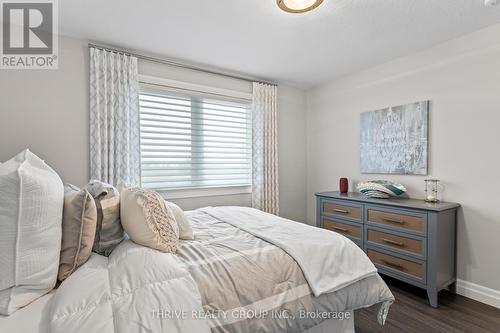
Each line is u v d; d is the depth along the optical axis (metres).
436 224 2.01
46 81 2.15
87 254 1.06
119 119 2.39
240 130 3.25
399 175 2.70
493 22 2.00
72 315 0.75
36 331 0.72
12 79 2.04
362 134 3.05
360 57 2.67
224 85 3.06
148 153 2.65
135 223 1.20
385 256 2.37
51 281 0.91
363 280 1.41
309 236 1.53
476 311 1.98
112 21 2.00
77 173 2.27
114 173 2.38
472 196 2.17
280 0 1.64
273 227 1.70
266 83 3.34
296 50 2.51
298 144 3.75
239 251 1.28
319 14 1.90
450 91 2.30
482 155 2.11
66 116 2.23
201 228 1.73
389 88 2.78
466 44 2.19
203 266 1.10
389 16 1.92
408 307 2.04
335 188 3.43
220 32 2.17
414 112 2.54
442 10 1.84
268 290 1.11
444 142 2.34
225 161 3.14
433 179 2.39
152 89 2.64
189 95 2.87
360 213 2.58
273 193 3.37
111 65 2.36
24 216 0.83
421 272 2.10
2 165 0.95
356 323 1.84
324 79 3.38
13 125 2.04
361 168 3.07
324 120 3.56
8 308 0.78
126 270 0.97
